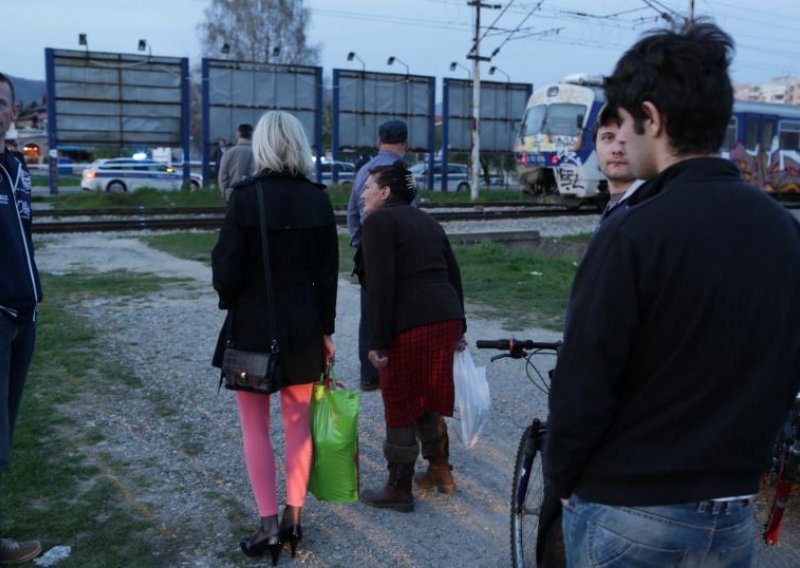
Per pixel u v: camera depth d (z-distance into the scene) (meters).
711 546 1.75
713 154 1.84
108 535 3.71
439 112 44.47
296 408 3.63
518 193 30.91
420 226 3.98
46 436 4.91
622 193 2.65
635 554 1.77
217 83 27.05
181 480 4.36
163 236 15.65
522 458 3.42
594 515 1.83
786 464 2.92
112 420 5.24
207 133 27.17
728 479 1.73
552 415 1.81
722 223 1.73
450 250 4.18
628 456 1.77
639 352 1.76
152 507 4.03
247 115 27.61
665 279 1.71
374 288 3.85
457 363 4.14
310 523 3.98
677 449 1.73
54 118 25.19
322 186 3.62
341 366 6.70
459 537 3.88
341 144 29.59
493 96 32.16
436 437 4.29
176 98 26.38
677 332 1.72
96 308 8.70
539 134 23.73
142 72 25.86
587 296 1.77
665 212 1.74
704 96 1.78
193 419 5.31
